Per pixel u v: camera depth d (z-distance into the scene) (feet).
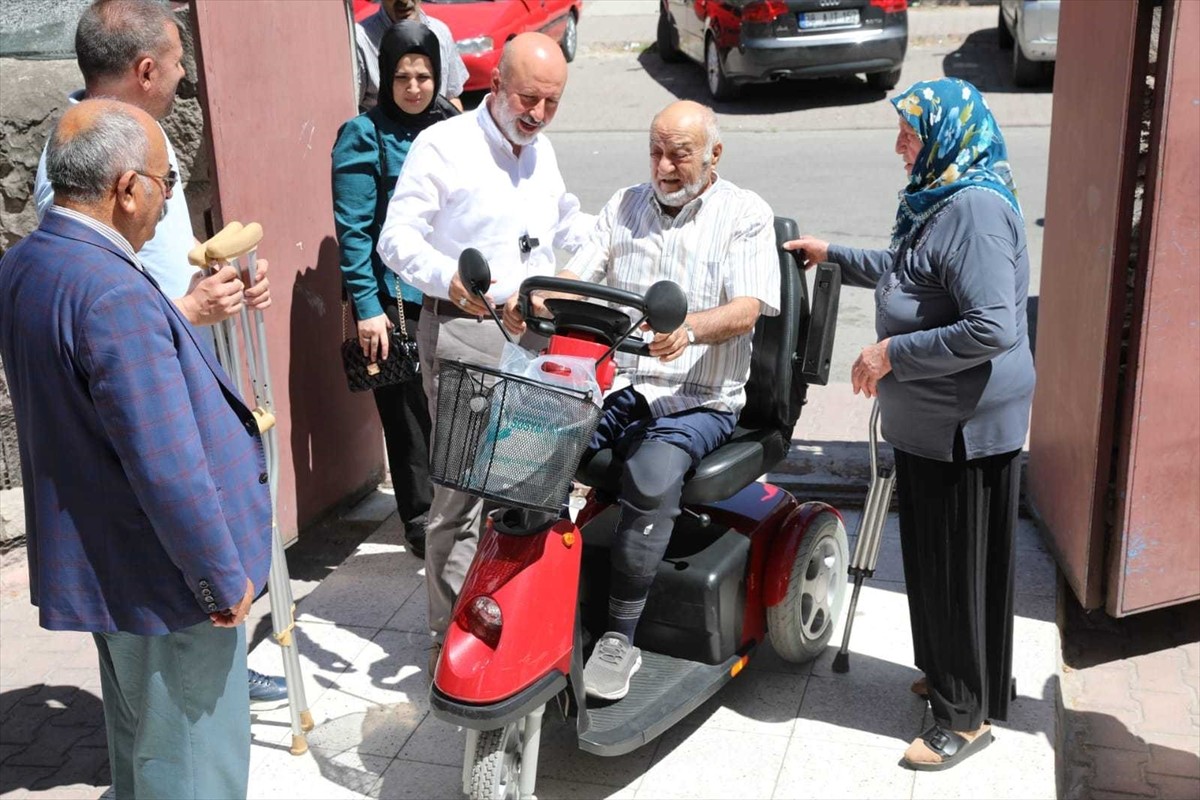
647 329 10.79
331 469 16.98
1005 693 11.98
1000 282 10.40
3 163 16.28
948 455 11.14
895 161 34.81
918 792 11.66
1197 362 13.29
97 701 14.08
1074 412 14.56
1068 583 15.79
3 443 17.26
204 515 9.13
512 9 40.93
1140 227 13.04
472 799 10.96
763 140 37.83
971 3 51.70
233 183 14.20
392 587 15.76
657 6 55.57
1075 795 12.50
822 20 39.37
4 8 16.63
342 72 16.70
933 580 11.60
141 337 8.88
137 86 11.31
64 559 9.43
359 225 14.56
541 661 10.61
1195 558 14.07
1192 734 13.42
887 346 10.97
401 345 14.71
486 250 12.85
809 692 13.32
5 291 9.20
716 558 12.23
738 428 13.05
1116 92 13.07
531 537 10.78
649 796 11.79
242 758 10.63
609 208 12.70
